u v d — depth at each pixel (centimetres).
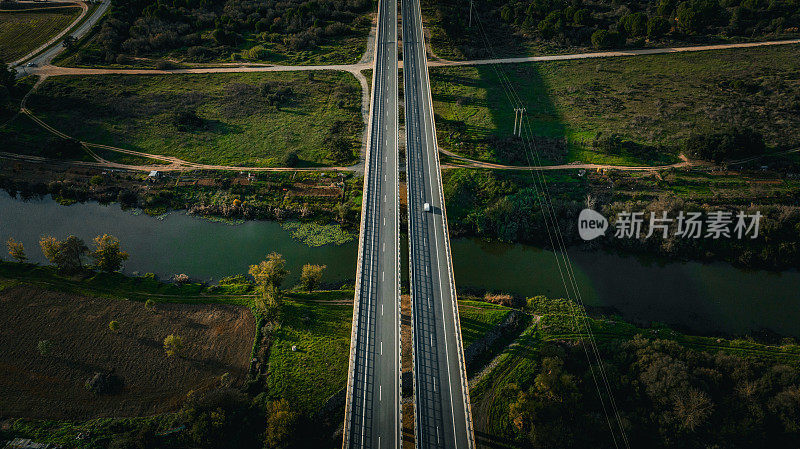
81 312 9744
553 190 13112
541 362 9150
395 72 16062
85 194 13012
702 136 13712
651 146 14375
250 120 16025
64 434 7706
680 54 19188
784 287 10888
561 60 19138
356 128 15675
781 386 8056
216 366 8912
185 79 17938
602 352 9281
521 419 8069
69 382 8469
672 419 7706
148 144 14825
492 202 12938
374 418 7519
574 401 8169
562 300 10575
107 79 17500
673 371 8138
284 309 9975
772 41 19650
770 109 15475
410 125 13850
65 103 16025
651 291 10888
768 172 13138
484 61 19150
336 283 10988
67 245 10281
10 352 8894
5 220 12319
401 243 11294
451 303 9219
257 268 10300
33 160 13950
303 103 16888
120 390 8400
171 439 7694
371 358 8281
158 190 13262
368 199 11375
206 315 9856
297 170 14050
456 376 8044
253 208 12781
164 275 11019
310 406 8331
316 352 9181
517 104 16688
